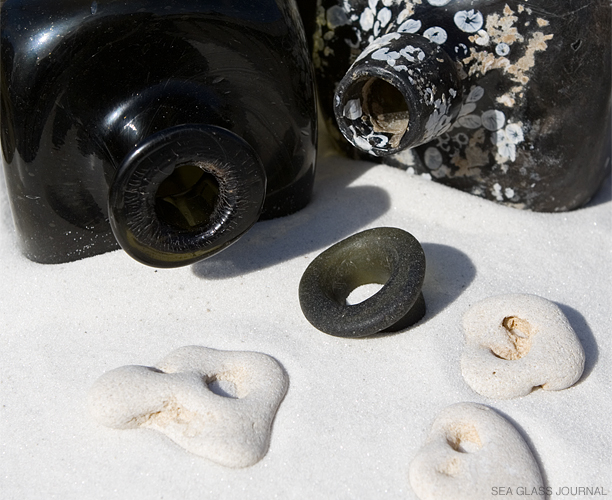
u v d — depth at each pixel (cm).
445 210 34
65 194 31
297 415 28
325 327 29
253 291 31
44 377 29
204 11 29
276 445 27
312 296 30
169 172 28
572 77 31
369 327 28
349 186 35
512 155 33
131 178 28
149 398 27
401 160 36
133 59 29
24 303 31
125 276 32
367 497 26
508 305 29
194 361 29
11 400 29
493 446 26
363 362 29
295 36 32
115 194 28
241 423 27
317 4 34
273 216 34
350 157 37
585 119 32
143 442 27
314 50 35
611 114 35
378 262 30
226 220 29
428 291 31
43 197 31
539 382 28
